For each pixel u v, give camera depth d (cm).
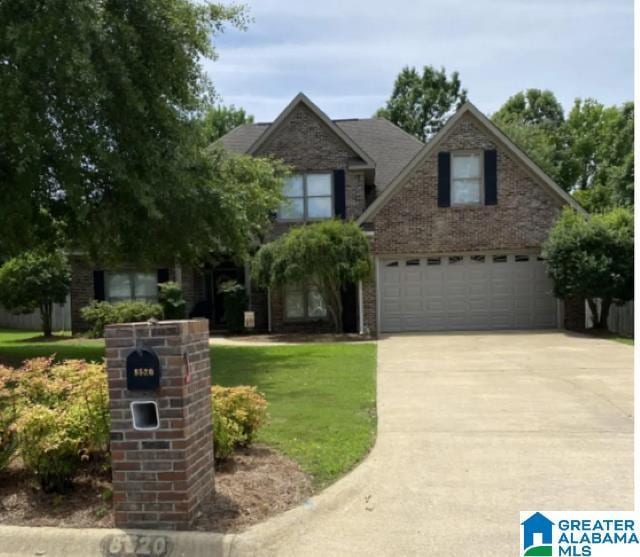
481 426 689
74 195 975
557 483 512
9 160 1013
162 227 1152
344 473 525
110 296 2000
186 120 1134
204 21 1120
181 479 414
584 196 3731
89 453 509
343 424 684
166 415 416
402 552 399
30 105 914
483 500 480
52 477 469
